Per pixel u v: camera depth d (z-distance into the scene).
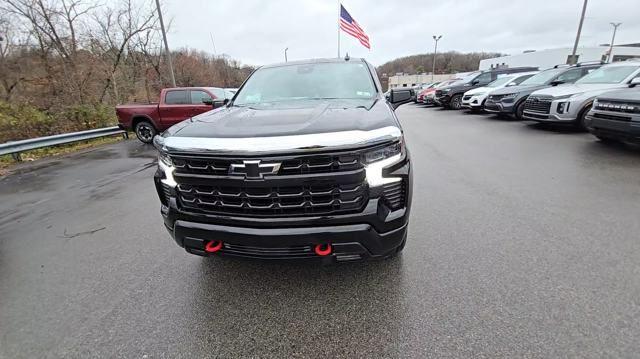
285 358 1.75
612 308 1.93
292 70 3.47
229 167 1.79
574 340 1.72
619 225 2.94
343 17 11.38
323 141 1.70
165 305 2.21
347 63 3.51
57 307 2.23
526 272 2.32
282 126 1.88
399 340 1.81
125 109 9.42
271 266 2.59
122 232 3.39
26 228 3.64
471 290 2.17
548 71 9.77
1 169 6.83
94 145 9.65
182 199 2.01
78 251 3.02
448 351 1.72
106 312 2.16
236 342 1.87
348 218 1.81
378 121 1.94
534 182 4.21
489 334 1.80
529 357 1.64
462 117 12.19
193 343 1.87
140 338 1.92
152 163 6.87
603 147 5.88
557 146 6.18
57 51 15.86
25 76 15.65
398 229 1.95
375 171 1.81
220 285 2.39
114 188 5.09
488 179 4.43
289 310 2.10
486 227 3.03
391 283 2.29
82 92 15.49
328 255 1.87
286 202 1.80
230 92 9.90
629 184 3.96
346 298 2.18
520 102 9.48
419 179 4.58
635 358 1.60
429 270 2.42
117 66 18.75
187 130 2.02
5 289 2.47
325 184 1.76
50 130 9.70
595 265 2.36
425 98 19.58
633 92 5.01
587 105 6.85
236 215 1.88
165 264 2.71
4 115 9.25
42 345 1.90
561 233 2.85
